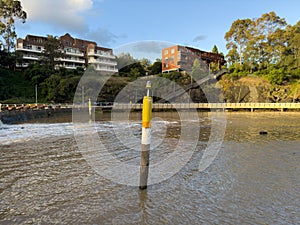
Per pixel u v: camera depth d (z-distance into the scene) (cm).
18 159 710
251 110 3391
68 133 1229
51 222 364
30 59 4644
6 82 3659
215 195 470
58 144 935
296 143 1021
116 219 373
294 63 4497
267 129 1506
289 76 4188
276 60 4909
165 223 362
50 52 4191
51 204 424
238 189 502
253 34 5006
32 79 3781
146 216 383
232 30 5162
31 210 401
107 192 476
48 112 2358
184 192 483
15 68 4384
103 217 379
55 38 4347
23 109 2072
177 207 416
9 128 1434
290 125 1736
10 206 415
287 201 447
